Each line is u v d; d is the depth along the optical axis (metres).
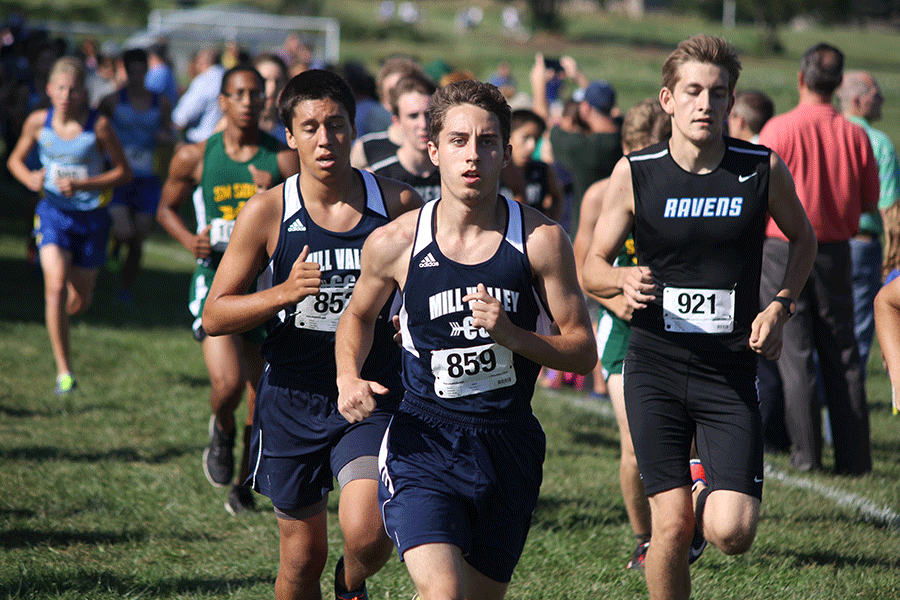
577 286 6.18
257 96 9.96
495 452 6.10
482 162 5.84
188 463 12.25
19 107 29.47
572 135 15.49
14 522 9.74
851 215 12.66
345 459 6.69
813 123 12.55
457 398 6.12
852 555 9.52
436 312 6.07
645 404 7.38
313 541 7.08
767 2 144.62
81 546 9.33
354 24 147.38
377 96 19.84
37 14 109.12
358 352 6.35
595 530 10.02
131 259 23.39
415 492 5.95
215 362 10.23
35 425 13.46
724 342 7.26
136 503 10.63
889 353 7.39
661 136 9.30
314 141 6.77
